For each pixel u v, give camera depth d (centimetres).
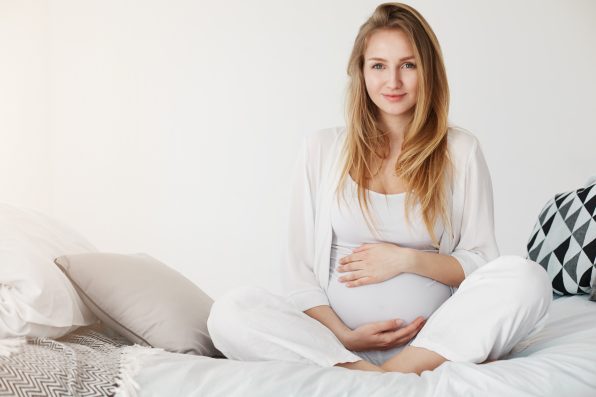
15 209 216
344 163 214
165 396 156
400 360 184
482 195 215
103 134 450
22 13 444
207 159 440
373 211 209
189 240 443
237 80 435
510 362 171
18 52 443
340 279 209
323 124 427
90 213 453
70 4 450
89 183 452
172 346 192
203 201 441
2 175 439
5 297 177
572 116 405
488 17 409
